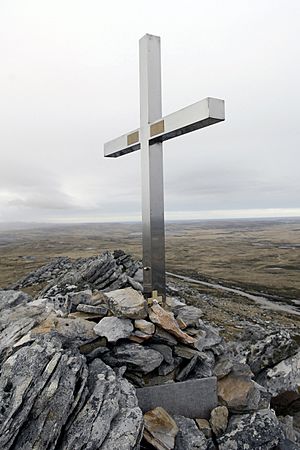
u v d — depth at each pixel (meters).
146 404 4.22
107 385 3.60
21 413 3.08
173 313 5.28
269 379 5.79
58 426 3.06
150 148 5.43
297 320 12.66
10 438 2.90
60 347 3.86
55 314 4.89
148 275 5.38
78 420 3.21
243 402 4.46
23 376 3.41
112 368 4.15
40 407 3.17
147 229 5.36
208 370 4.62
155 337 4.50
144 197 5.43
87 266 7.60
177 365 4.51
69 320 4.60
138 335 4.41
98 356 4.22
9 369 3.49
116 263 7.62
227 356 5.14
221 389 4.63
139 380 4.23
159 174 5.45
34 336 4.09
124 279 6.84
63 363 3.60
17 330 4.37
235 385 4.66
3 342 4.16
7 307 5.92
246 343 6.71
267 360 6.08
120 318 4.60
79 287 6.86
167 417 4.10
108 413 3.28
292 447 4.06
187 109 4.79
